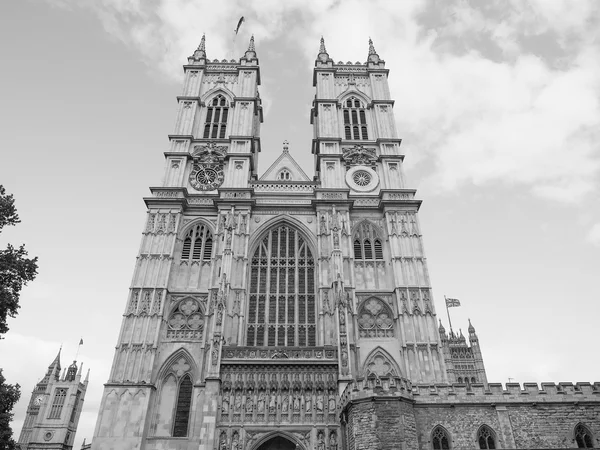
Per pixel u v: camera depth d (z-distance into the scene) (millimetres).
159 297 48469
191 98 64625
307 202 56812
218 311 45500
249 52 72312
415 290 49875
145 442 41156
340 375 41750
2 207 30828
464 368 112062
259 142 72000
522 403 34438
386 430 31328
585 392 34969
